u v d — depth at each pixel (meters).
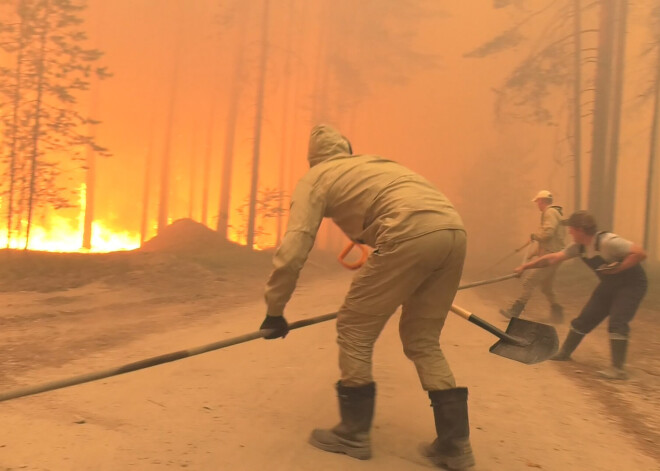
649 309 10.35
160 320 6.96
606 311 5.49
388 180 2.79
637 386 4.84
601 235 5.24
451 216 2.76
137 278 11.61
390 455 2.86
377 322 2.81
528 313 9.23
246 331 6.18
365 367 2.83
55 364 4.50
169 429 3.01
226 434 2.98
